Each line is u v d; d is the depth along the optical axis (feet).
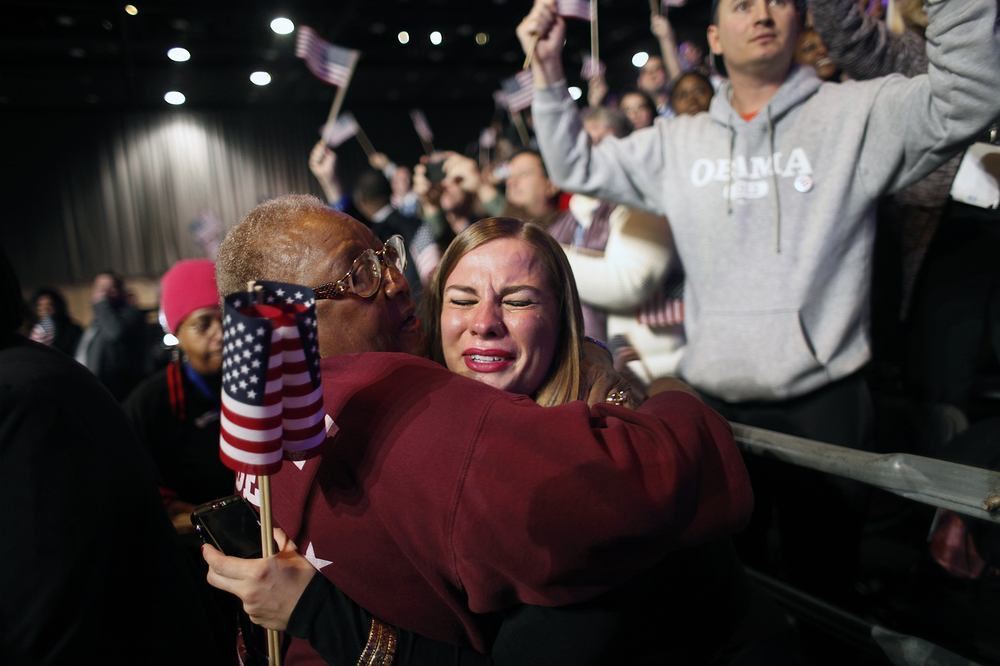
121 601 3.62
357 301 3.35
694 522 2.92
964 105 4.27
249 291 2.76
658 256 6.77
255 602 3.00
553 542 2.72
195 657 3.86
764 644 3.47
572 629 2.96
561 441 2.79
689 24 25.30
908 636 4.04
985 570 4.66
